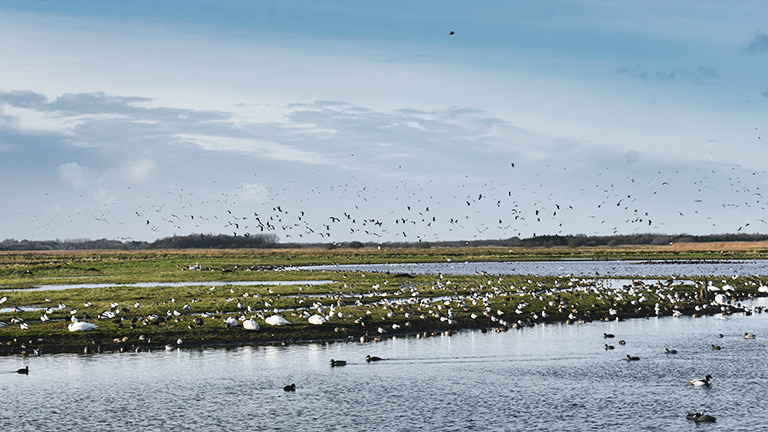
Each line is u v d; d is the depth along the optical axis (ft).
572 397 141.18
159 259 650.43
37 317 225.97
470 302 264.72
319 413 130.41
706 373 161.79
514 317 244.22
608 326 232.94
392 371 163.22
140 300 272.31
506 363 172.24
